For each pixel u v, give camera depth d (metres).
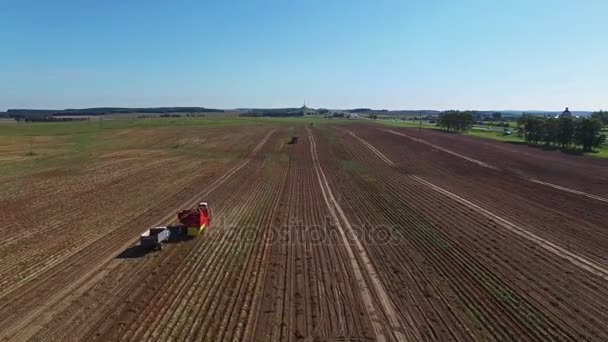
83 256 19.67
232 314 14.26
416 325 13.67
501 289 16.23
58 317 14.17
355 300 15.34
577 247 20.94
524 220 25.59
